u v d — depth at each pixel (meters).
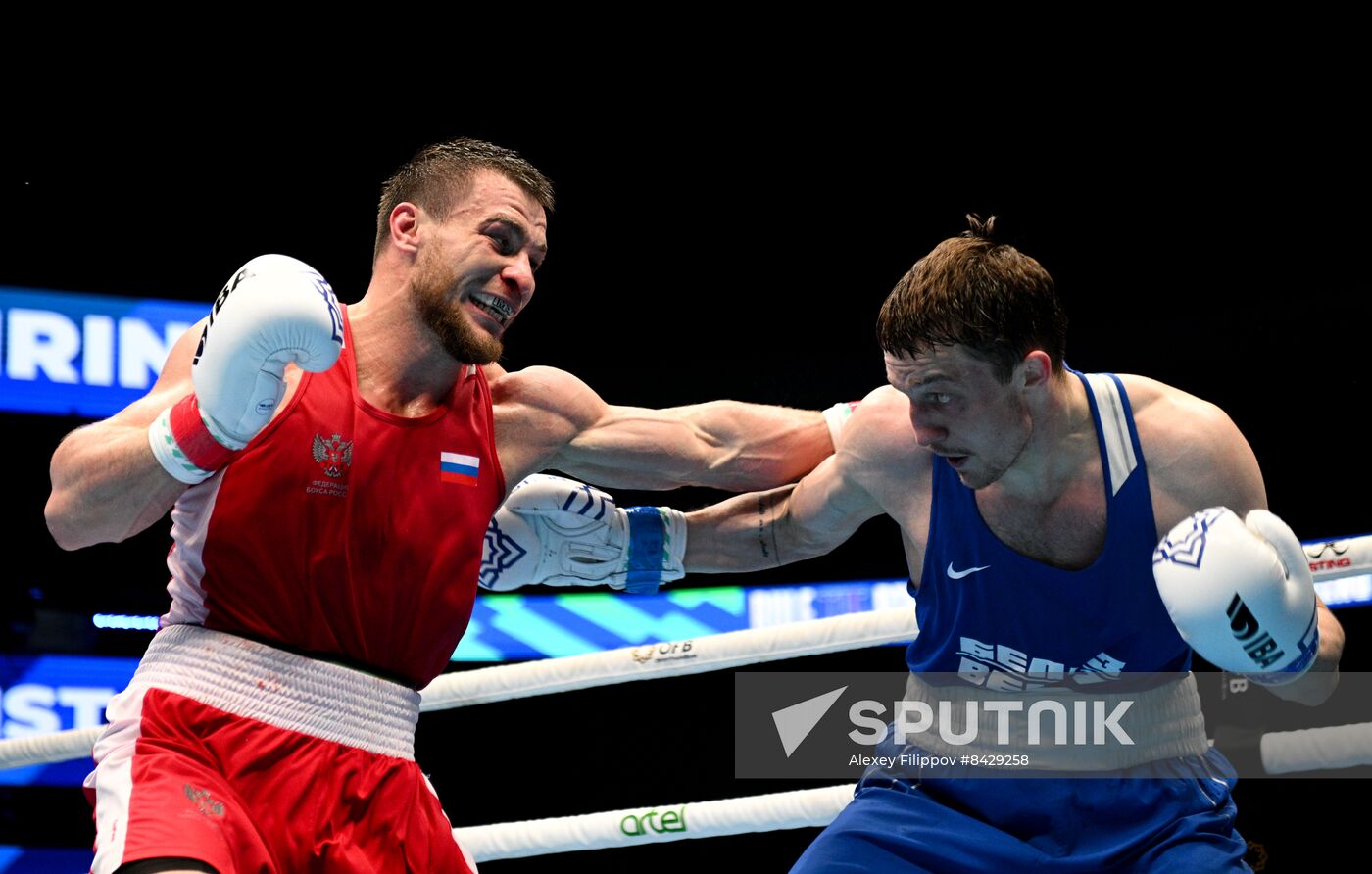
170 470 2.95
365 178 10.26
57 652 9.17
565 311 10.99
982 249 3.15
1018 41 9.56
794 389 10.92
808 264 11.02
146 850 2.70
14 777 8.89
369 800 3.12
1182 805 3.23
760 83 10.12
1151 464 3.21
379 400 3.33
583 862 9.87
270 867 2.91
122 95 9.65
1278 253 9.92
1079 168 10.23
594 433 3.78
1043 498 3.24
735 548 3.98
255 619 3.11
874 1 9.41
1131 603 3.21
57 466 3.07
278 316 2.87
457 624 3.39
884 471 3.53
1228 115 9.68
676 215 10.91
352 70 9.73
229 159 10.04
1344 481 9.36
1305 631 2.97
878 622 4.06
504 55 9.81
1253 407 9.75
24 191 9.65
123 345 9.68
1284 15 8.99
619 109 10.27
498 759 10.16
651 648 4.37
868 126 10.35
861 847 3.34
